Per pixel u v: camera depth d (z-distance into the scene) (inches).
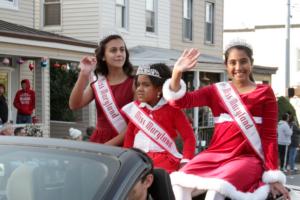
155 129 182.5
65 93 836.6
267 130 169.3
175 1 916.6
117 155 120.6
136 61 695.1
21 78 673.6
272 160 167.6
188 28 956.0
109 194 109.3
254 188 162.1
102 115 202.7
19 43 551.5
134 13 820.6
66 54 617.6
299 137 708.7
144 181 121.2
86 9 762.8
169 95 171.0
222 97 171.5
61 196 112.2
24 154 122.6
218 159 166.1
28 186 115.9
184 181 159.6
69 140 130.6
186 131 181.8
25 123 605.0
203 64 837.2
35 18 761.0
